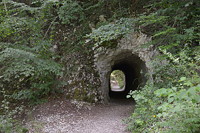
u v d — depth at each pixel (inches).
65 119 256.7
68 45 383.9
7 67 218.7
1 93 311.6
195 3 229.3
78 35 381.4
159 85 214.5
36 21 279.3
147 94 202.7
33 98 300.5
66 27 400.2
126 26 240.2
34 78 312.2
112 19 347.6
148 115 190.2
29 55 212.2
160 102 191.8
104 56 372.2
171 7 223.3
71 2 333.1
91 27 378.0
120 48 356.8
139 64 445.7
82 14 370.9
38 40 266.8
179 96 78.7
